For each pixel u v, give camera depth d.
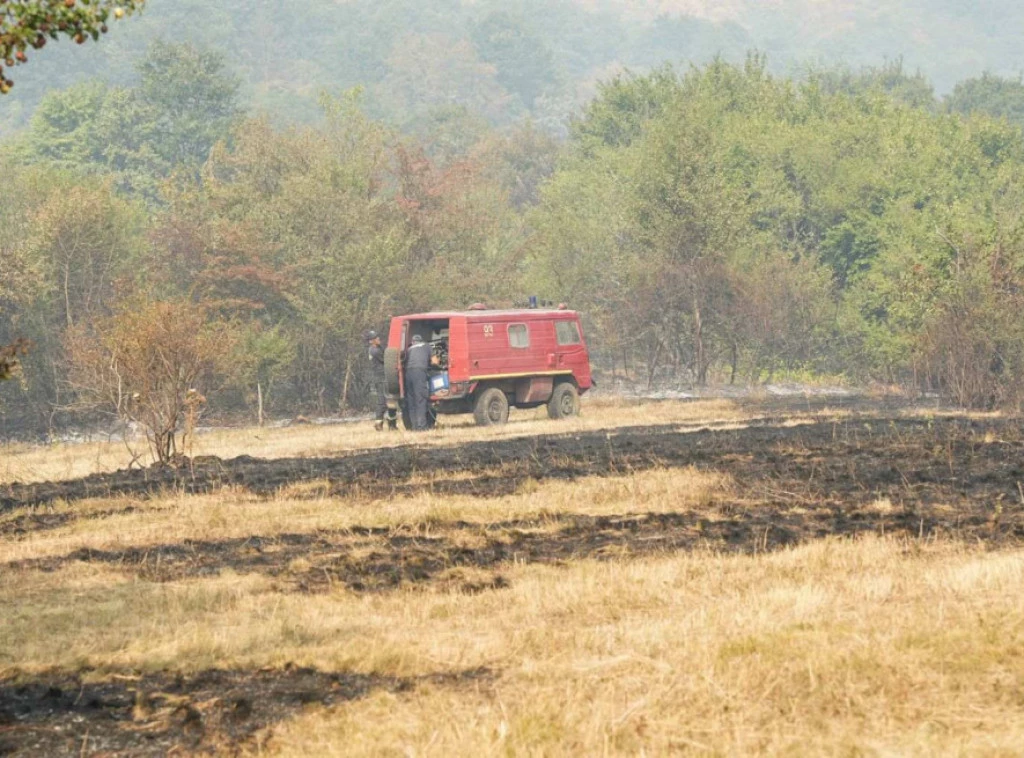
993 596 10.41
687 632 9.78
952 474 19.31
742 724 7.43
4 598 12.37
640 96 97.19
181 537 15.86
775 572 12.20
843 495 17.44
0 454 38.84
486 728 7.45
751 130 76.56
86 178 64.25
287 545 15.05
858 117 79.69
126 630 10.77
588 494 18.17
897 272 62.72
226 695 8.62
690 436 27.67
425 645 9.86
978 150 78.25
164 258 57.38
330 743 7.48
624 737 7.25
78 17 8.70
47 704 8.55
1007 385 40.16
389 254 56.25
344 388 55.06
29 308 53.03
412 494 18.83
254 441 34.28
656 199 62.34
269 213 58.16
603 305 63.94
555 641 9.73
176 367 26.41
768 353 61.78
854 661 8.38
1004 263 42.59
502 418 35.44
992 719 7.27
